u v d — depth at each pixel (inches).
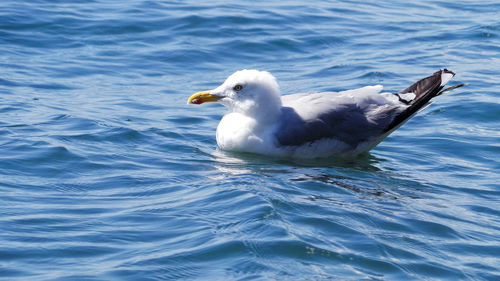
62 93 628.1
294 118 484.7
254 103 483.5
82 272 283.9
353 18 901.8
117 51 759.1
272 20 865.5
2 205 358.3
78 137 492.1
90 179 411.5
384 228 338.3
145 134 514.9
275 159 479.8
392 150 510.0
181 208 356.8
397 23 882.8
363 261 299.6
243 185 391.9
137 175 421.1
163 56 749.3
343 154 492.7
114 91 644.1
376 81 669.9
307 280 279.6
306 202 364.8
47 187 392.8
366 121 490.6
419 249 318.0
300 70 718.5
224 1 935.0
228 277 280.2
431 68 708.7
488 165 474.6
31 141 472.4
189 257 297.1
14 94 610.5
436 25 872.3
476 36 818.2
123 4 900.0
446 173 457.1
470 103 593.0
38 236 319.6
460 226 351.9
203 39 798.5
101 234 322.7
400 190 410.3
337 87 656.4
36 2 872.9
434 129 548.4
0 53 726.5
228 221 334.0
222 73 712.4
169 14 866.1
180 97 636.1
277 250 302.5
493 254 320.2
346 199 380.2
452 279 292.8
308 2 962.7
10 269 286.0
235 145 488.1
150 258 296.4
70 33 796.0
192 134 530.3
